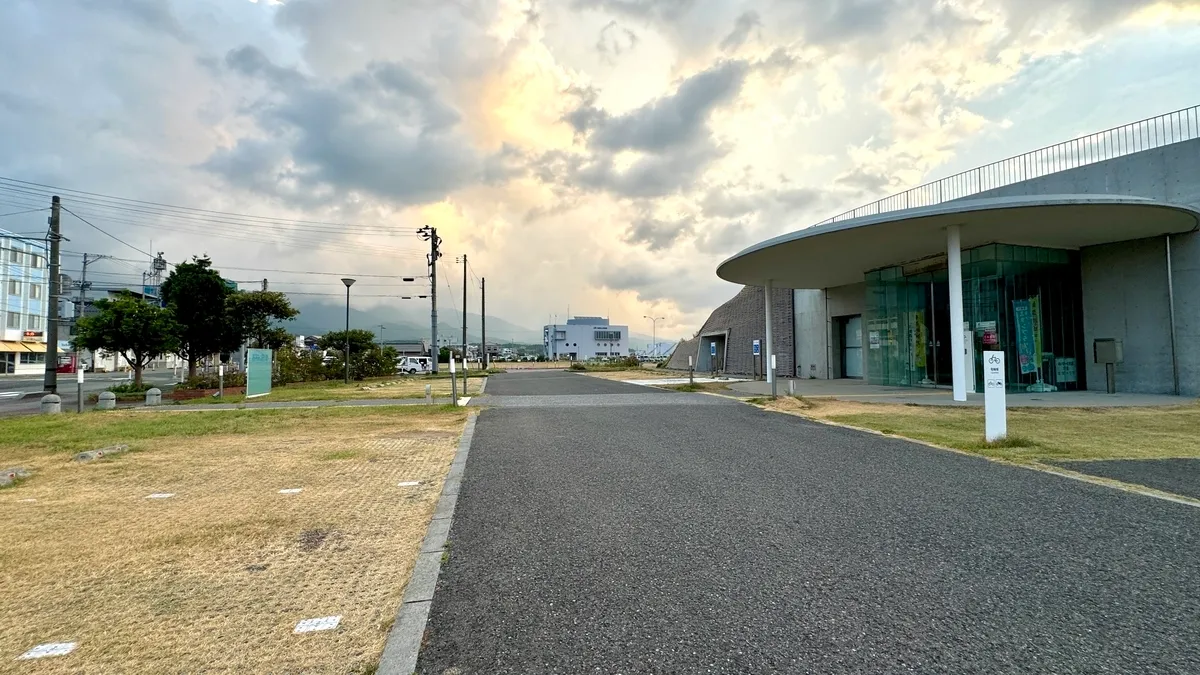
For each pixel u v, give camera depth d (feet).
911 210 45.78
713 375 106.83
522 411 45.21
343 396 63.57
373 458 25.75
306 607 10.86
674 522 15.81
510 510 17.22
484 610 10.64
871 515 16.26
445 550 13.85
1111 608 10.43
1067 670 8.45
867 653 8.94
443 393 67.36
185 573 12.54
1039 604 10.61
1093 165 55.77
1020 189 61.11
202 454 26.96
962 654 8.90
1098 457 24.29
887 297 69.97
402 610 10.69
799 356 98.32
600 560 13.08
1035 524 15.30
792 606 10.61
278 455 26.66
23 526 15.89
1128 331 54.85
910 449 26.86
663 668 8.59
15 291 155.22
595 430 34.04
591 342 359.87
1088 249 58.39
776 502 17.74
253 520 16.35
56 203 66.59
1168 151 51.01
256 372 67.00
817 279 79.30
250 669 8.72
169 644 9.49
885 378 70.95
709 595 11.13
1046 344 57.31
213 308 79.30
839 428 34.04
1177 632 9.55
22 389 90.38
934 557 12.98
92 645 9.48
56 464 24.79
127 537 14.90
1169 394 51.42
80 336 69.36
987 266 56.49
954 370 48.96
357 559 13.33
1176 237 51.44
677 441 29.66
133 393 67.41
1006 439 27.43
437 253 134.21
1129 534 14.44
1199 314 49.93
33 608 10.89
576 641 9.45
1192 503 17.24
